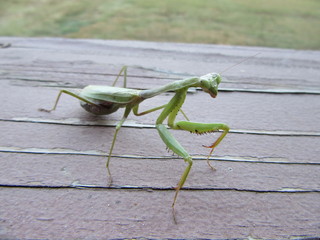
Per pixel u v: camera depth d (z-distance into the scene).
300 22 0.45
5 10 0.45
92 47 0.18
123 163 0.08
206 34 0.38
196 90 0.13
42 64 0.15
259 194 0.08
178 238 0.06
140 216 0.07
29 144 0.09
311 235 0.06
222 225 0.07
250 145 0.10
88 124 0.10
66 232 0.06
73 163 0.08
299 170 0.09
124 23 0.41
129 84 0.13
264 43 0.36
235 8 0.51
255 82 0.14
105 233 0.06
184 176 0.07
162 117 0.09
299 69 0.17
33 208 0.07
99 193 0.07
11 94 0.12
